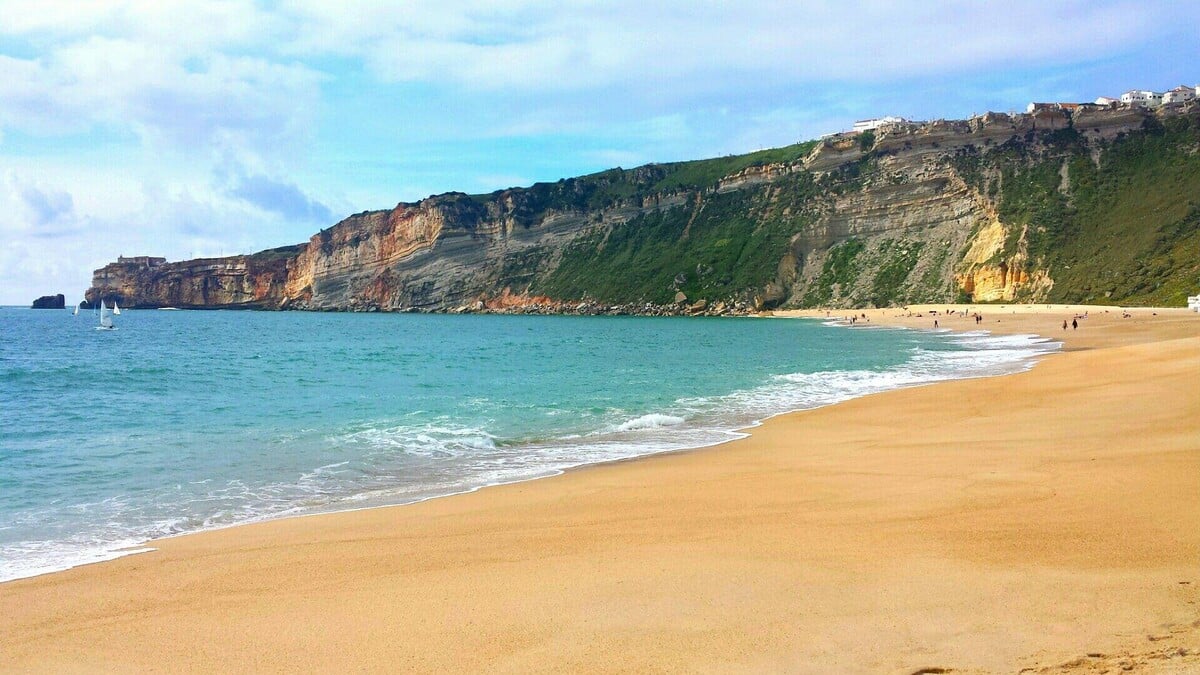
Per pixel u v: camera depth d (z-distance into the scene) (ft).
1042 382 81.66
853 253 504.84
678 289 539.29
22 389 96.22
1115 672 15.72
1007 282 390.21
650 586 23.50
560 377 111.75
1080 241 386.52
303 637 20.79
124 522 35.81
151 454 53.57
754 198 597.52
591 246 636.89
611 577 24.63
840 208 525.75
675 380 104.27
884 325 310.45
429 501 39.29
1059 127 481.46
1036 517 29.07
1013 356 133.39
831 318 407.64
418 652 19.30
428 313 607.37
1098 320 247.09
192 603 24.16
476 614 21.81
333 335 281.54
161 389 97.30
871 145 556.10
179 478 46.01
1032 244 397.60
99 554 30.40
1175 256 331.36
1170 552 23.76
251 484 44.39
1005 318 300.81
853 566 24.38
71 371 121.80
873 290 458.09
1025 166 460.14
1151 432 47.06
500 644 19.54
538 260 638.94
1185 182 386.11
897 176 508.12
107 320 328.90
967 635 18.40
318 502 39.96
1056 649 17.21
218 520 36.29
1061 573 22.43
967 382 88.53
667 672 17.37
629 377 110.32
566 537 30.45
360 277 651.25
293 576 26.68
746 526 30.63
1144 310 274.16
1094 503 30.58
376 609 22.72
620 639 19.45
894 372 109.40
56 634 21.81
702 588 23.03
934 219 483.92
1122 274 337.93
